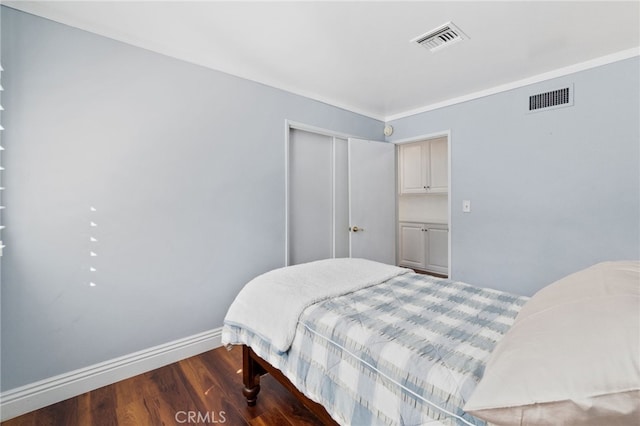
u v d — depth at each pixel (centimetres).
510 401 59
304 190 299
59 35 166
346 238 338
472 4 162
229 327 157
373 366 97
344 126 324
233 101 237
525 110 259
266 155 258
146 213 196
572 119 236
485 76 254
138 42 192
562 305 78
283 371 128
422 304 135
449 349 95
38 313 161
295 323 128
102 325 181
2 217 151
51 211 164
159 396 171
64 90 167
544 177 250
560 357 60
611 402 51
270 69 240
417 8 165
